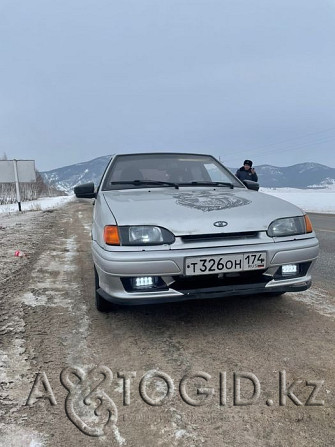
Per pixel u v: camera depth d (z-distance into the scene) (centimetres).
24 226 1095
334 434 158
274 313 304
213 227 248
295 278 265
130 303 241
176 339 256
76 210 1983
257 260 248
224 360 224
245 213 264
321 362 219
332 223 1132
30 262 530
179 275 241
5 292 370
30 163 2291
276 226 262
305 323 282
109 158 436
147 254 237
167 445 152
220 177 397
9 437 158
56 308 322
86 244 720
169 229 244
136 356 231
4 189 4275
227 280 254
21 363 222
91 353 236
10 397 188
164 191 336
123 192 338
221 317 296
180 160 405
